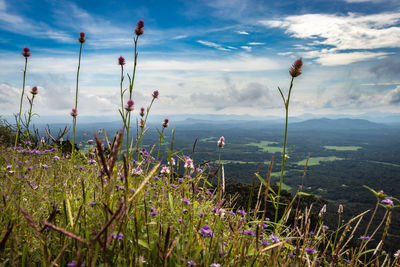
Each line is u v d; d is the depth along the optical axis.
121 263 1.74
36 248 1.82
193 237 2.00
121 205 1.28
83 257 1.58
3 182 2.70
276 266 1.86
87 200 2.10
